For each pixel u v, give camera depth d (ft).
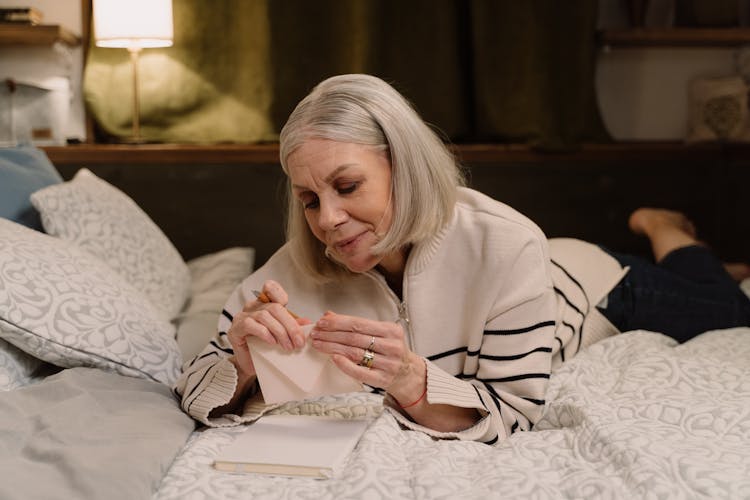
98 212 6.76
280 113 10.21
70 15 10.33
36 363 5.04
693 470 3.46
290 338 4.07
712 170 10.60
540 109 10.22
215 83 10.14
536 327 4.56
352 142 4.19
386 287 4.80
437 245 4.68
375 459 3.69
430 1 10.18
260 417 4.49
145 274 6.87
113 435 3.95
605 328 6.50
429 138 4.46
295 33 10.16
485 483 3.58
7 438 3.82
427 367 4.25
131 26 9.05
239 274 8.64
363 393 5.08
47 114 10.27
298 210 4.72
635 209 10.50
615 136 11.09
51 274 4.99
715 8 10.41
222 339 4.86
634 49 11.03
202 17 10.06
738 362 5.54
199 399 4.46
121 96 10.11
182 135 10.15
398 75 10.23
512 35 10.19
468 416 4.39
